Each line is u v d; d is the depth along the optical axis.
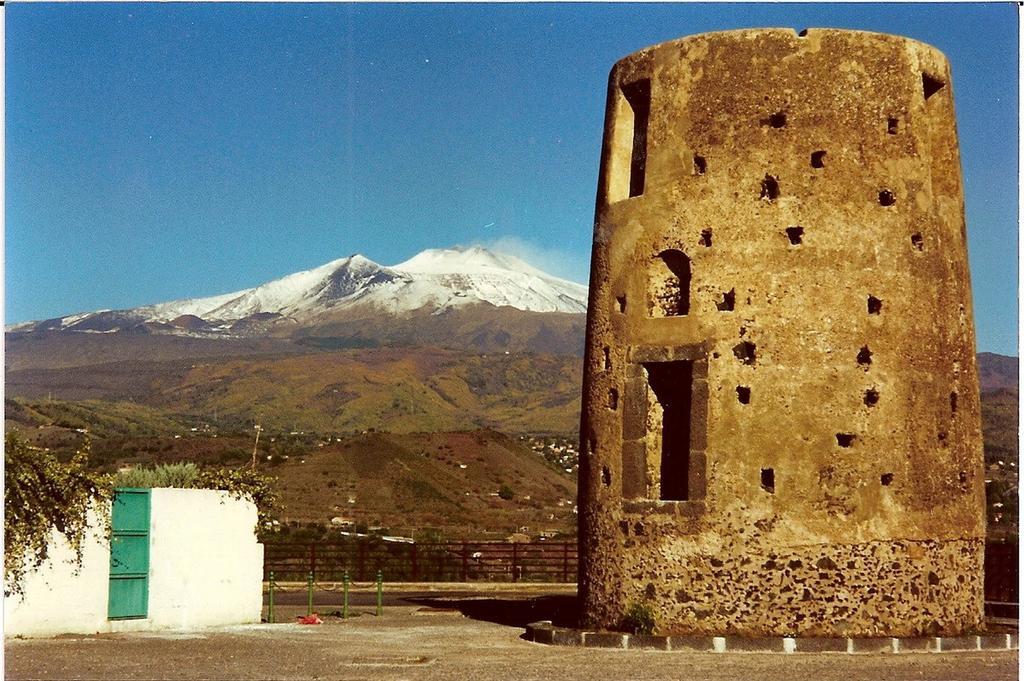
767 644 20.69
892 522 21.39
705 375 21.73
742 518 21.30
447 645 21.98
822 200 21.83
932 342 22.20
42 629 22.31
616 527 22.33
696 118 22.45
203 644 21.67
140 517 24.45
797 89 22.08
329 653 20.56
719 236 22.02
